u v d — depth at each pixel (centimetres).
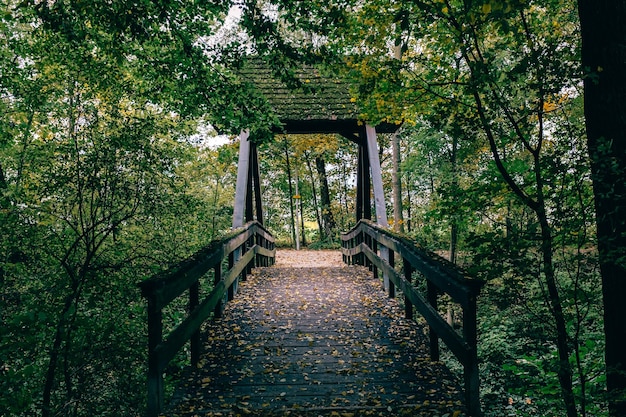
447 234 1279
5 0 711
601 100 355
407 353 485
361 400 379
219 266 573
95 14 507
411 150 1583
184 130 750
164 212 619
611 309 357
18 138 715
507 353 783
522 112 436
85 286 520
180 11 552
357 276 924
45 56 661
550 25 455
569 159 375
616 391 333
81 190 544
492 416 739
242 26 514
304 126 994
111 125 557
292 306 670
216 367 450
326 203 2498
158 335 331
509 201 461
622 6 347
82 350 488
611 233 343
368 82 521
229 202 1766
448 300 956
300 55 529
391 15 498
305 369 446
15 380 416
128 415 547
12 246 542
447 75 538
